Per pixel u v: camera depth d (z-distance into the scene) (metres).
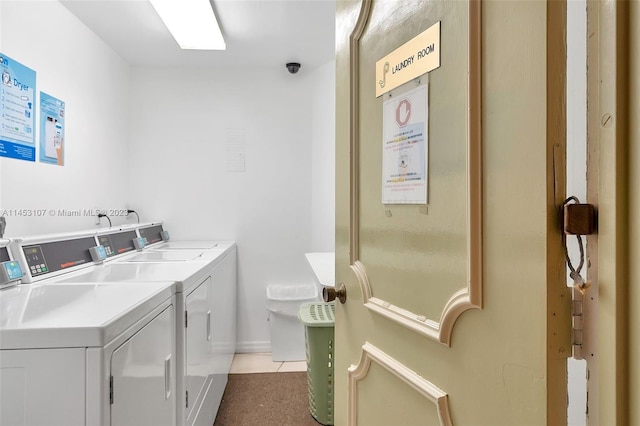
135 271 1.76
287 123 3.41
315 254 3.00
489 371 0.67
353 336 1.19
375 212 1.06
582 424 0.86
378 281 1.04
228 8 2.35
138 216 3.28
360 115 1.15
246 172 3.39
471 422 0.71
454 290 0.75
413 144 0.89
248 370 2.97
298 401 2.49
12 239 1.49
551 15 0.56
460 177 0.74
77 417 0.90
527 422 0.59
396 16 0.96
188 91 3.35
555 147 0.56
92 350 0.91
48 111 2.18
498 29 0.65
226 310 2.70
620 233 0.51
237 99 3.38
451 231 0.76
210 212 3.36
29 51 2.02
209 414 2.02
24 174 1.99
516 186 0.61
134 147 3.29
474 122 0.69
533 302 0.58
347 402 1.23
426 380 0.85
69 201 2.39
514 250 0.62
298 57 3.14
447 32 0.77
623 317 0.50
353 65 1.17
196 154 3.35
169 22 2.43
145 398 1.18
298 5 2.33
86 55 2.58
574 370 0.88
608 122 0.52
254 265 3.39
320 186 3.39
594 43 0.54
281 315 3.16
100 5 2.33
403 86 0.93
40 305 1.11
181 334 1.50
